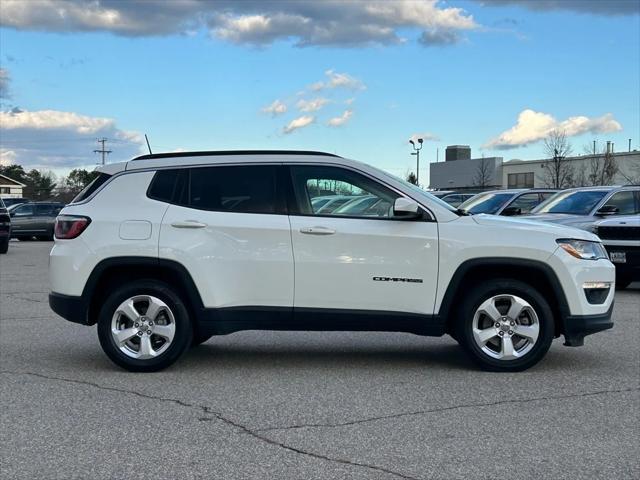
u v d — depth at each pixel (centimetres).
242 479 370
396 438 433
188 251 583
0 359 653
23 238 2845
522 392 538
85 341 740
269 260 582
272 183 598
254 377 586
